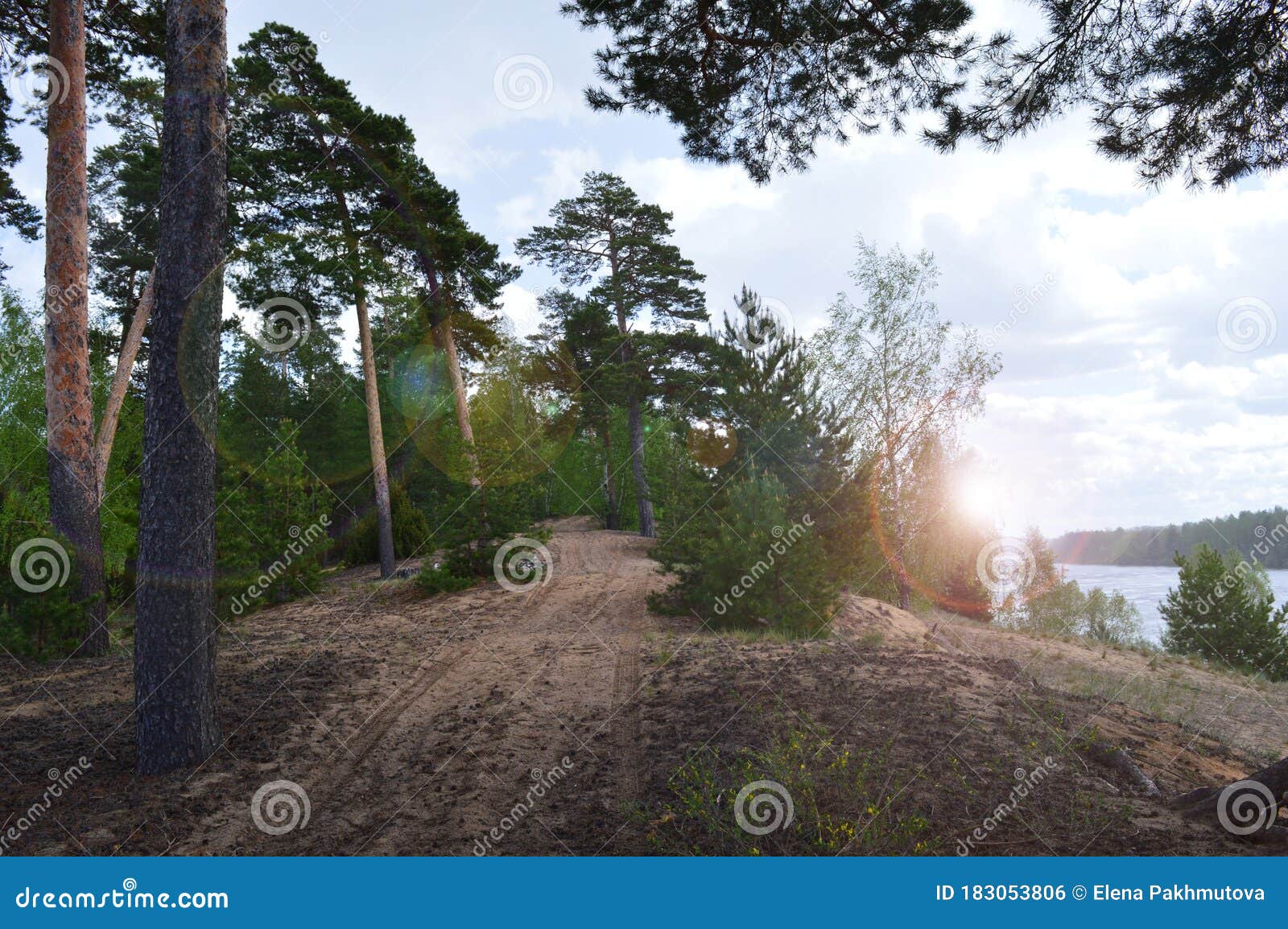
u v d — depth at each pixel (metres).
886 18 8.34
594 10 8.52
